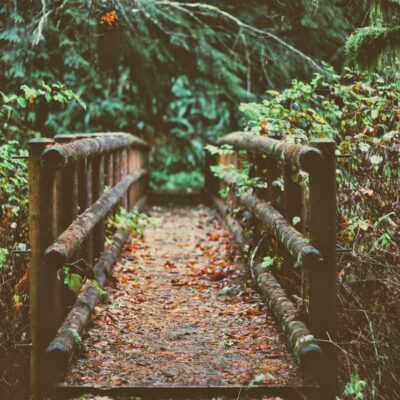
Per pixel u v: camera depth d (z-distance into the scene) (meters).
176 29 11.00
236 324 5.78
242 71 11.18
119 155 8.80
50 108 12.12
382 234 5.54
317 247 4.91
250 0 9.03
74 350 5.04
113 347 5.32
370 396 4.86
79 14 8.24
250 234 7.24
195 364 5.06
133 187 10.63
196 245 8.55
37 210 4.87
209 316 5.98
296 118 6.36
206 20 10.80
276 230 5.70
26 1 8.36
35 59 10.05
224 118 15.38
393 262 5.40
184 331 5.65
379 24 5.54
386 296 5.27
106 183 7.64
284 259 5.99
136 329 5.68
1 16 8.48
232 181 7.80
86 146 5.74
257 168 6.84
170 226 10.30
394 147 5.89
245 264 7.39
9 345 5.36
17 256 5.75
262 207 6.41
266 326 5.69
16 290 5.30
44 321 4.89
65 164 4.88
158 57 11.23
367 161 5.96
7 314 5.50
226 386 4.74
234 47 11.05
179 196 14.14
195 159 16.02
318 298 4.93
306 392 4.74
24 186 6.09
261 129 6.35
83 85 12.66
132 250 8.18
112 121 14.20
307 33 9.12
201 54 10.96
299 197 5.78
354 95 6.38
